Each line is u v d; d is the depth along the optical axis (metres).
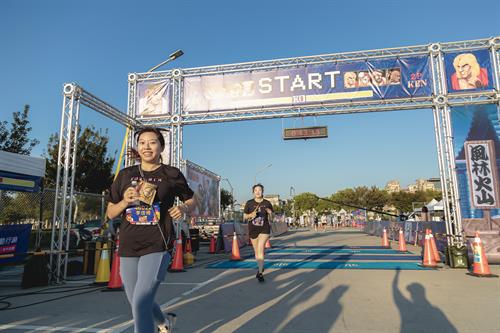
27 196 9.78
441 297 5.36
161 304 5.14
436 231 12.20
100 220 13.59
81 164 21.20
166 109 11.15
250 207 7.29
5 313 4.80
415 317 4.34
